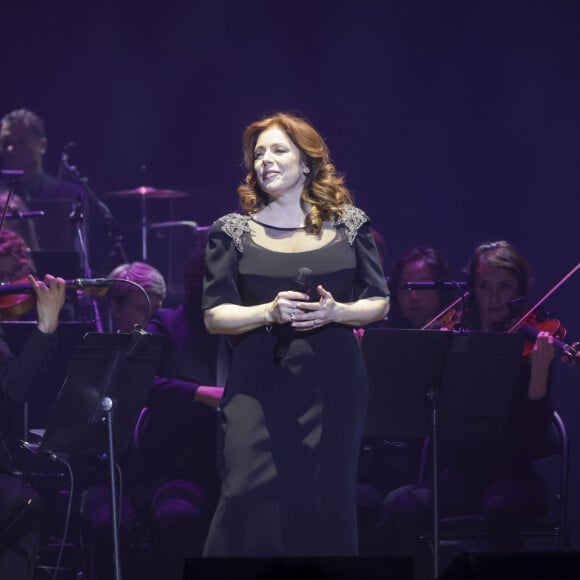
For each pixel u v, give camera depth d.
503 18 18.59
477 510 9.91
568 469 9.82
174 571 9.14
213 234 7.80
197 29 19.66
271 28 19.50
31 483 10.54
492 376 8.89
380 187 19.19
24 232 14.59
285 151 7.80
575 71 18.25
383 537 9.69
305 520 7.40
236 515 7.39
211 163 19.89
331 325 7.65
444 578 5.78
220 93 19.75
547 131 18.47
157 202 19.16
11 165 16.28
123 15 19.62
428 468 10.12
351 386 7.61
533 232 18.53
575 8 18.17
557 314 17.92
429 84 19.03
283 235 7.77
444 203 19.02
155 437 9.81
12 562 8.57
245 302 7.73
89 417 8.38
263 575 6.08
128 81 19.78
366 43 19.22
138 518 9.72
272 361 7.52
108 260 17.17
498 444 9.95
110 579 9.53
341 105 19.34
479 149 18.83
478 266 10.51
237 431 7.47
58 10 19.52
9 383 8.60
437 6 18.91
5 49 19.50
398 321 11.49
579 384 16.05
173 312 10.24
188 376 9.93
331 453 7.49
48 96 19.73
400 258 11.52
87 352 8.17
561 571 5.71
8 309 8.93
